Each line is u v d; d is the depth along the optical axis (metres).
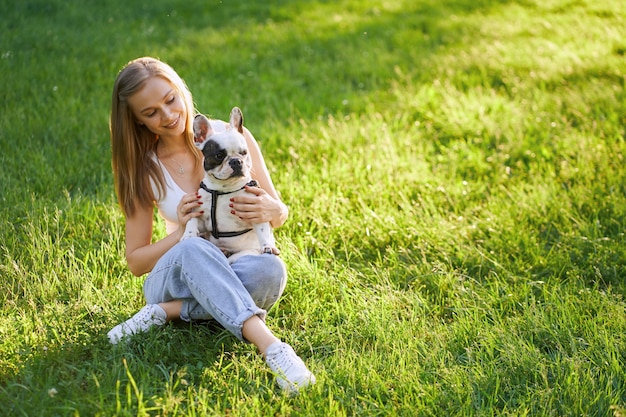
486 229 5.29
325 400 3.26
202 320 3.88
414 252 5.01
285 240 4.90
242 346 3.74
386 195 5.71
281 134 6.99
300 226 5.17
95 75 8.74
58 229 4.87
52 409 3.13
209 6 12.88
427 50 9.97
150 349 3.61
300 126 7.28
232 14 12.48
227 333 3.79
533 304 4.17
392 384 3.49
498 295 4.38
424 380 3.51
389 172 6.10
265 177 4.07
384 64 9.39
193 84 8.65
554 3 12.43
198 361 3.62
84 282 4.38
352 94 8.27
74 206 5.36
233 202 3.66
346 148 6.65
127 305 4.17
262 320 3.52
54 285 4.33
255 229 3.73
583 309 4.18
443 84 8.62
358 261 4.94
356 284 4.52
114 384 3.31
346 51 10.05
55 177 5.89
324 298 4.32
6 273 4.42
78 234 5.06
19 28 10.43
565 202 5.56
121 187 3.89
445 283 4.53
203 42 10.52
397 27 11.43
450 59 9.39
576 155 6.47
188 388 3.34
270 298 3.73
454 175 6.23
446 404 3.32
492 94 7.96
